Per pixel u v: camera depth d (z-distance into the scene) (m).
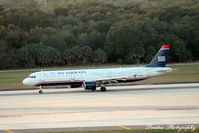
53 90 151.38
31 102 114.00
